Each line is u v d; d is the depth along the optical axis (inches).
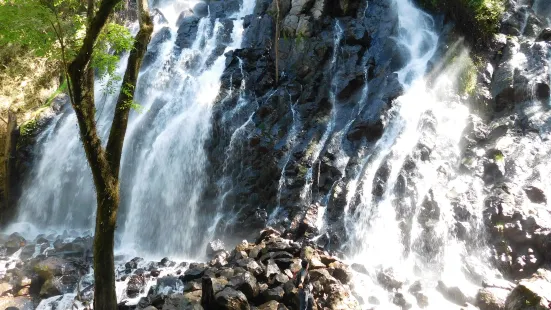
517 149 460.4
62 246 470.0
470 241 402.0
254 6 812.0
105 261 261.4
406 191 428.5
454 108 515.2
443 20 613.3
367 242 417.7
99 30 232.4
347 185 455.5
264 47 649.0
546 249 373.7
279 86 584.1
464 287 349.1
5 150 619.2
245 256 367.6
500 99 522.3
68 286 397.1
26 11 219.5
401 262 400.2
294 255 369.4
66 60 242.8
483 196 430.3
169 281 349.7
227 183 526.0
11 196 622.8
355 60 566.3
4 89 711.1
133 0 825.5
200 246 505.0
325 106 543.2
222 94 593.6
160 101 639.8
